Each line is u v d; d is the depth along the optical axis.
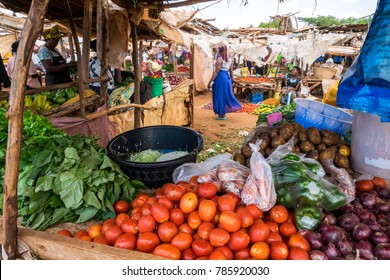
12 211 1.59
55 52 5.46
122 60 5.11
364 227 1.68
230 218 1.57
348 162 2.39
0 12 8.29
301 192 1.77
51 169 2.07
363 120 2.29
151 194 2.37
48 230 1.95
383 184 2.13
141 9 4.14
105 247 1.55
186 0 3.57
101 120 4.13
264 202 1.79
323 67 12.02
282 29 12.49
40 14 1.36
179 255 1.56
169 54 17.70
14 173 1.55
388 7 1.67
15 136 1.50
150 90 6.41
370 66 1.72
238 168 2.09
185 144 3.13
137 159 2.83
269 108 9.55
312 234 1.66
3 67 4.39
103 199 2.04
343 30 12.20
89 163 2.16
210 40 9.65
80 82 3.83
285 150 2.19
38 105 3.69
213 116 9.22
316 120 2.91
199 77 13.43
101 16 4.26
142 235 1.62
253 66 17.88
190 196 1.74
